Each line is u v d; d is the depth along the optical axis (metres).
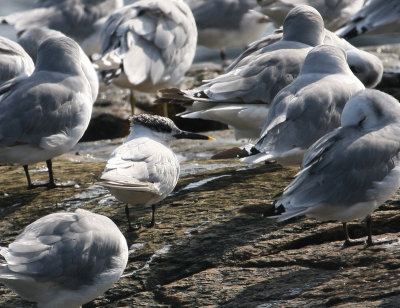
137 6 17.77
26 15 22.25
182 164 14.72
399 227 10.57
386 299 8.31
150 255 10.66
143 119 12.44
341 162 9.27
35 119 12.97
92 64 16.52
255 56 14.32
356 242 10.06
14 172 14.96
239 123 13.62
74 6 22.33
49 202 12.98
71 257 9.10
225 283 9.68
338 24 20.61
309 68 12.38
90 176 14.31
